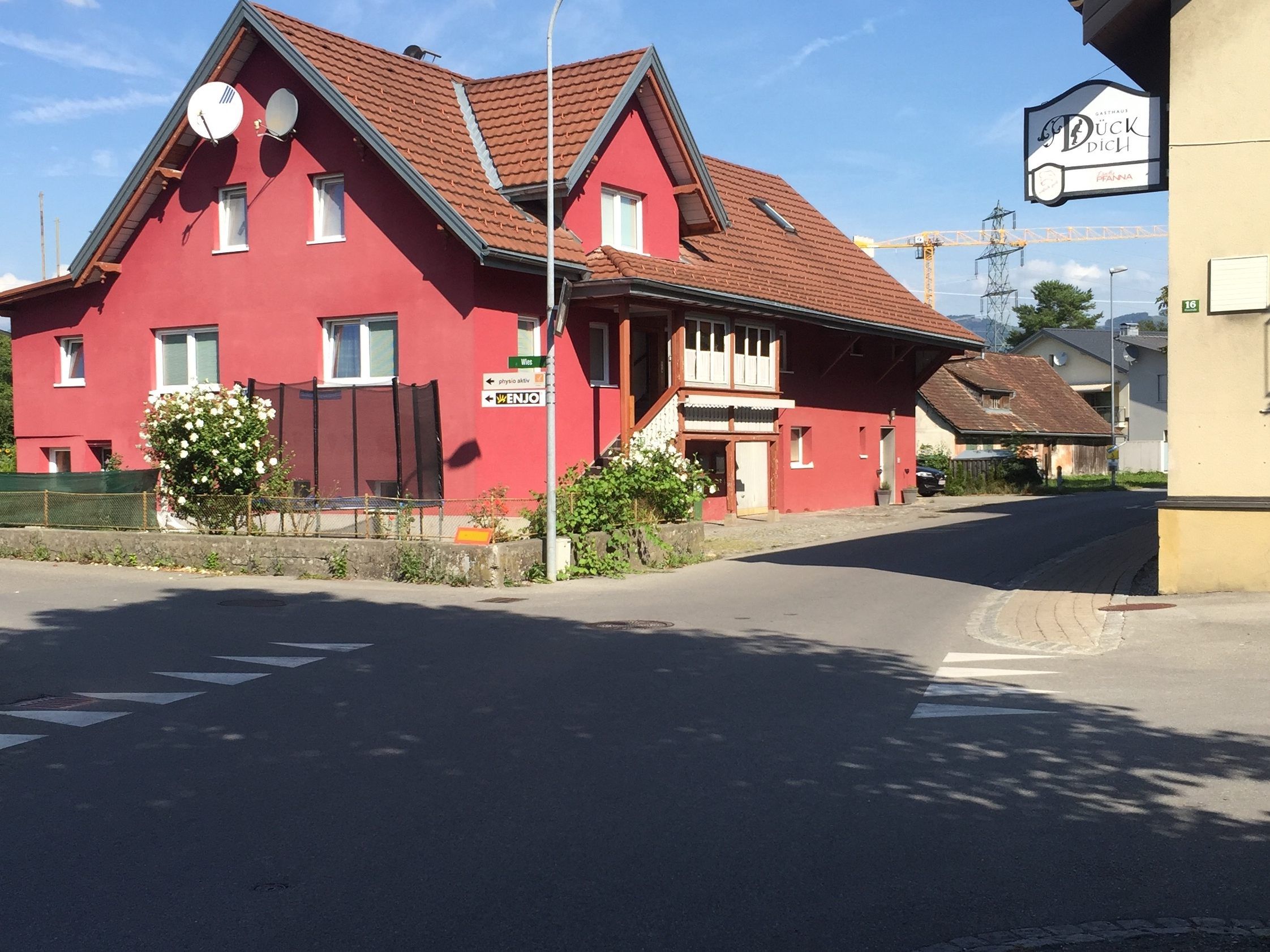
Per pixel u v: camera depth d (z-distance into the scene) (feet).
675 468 70.44
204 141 76.02
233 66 74.08
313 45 70.85
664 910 15.33
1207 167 43.73
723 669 32.71
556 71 78.48
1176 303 44.21
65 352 85.35
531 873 16.67
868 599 49.03
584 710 27.43
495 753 23.44
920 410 182.19
